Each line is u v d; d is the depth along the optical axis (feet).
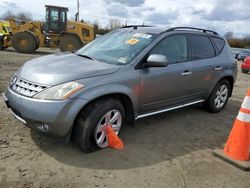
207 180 11.91
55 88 12.11
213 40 20.36
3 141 13.70
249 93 13.35
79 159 12.65
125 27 18.49
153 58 14.38
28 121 12.38
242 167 12.92
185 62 17.42
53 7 63.46
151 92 15.34
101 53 15.88
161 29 17.10
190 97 18.52
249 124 13.41
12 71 32.40
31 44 60.80
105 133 13.62
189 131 17.16
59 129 12.12
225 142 16.03
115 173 11.83
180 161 13.30
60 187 10.68
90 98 12.44
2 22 74.18
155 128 17.07
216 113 21.29
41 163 12.13
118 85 13.55
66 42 63.52
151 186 11.16
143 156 13.43
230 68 21.06
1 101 19.53
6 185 10.54
